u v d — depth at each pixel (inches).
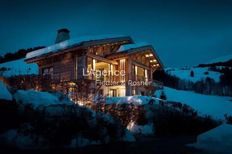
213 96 1763.0
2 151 270.2
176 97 1572.3
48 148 305.6
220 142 354.9
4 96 317.7
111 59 940.6
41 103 358.3
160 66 1130.7
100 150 318.0
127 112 612.7
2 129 296.8
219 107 1418.6
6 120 301.7
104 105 597.9
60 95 414.6
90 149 320.2
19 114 318.0
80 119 353.1
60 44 870.4
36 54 925.8
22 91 366.9
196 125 673.6
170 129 618.5
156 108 645.9
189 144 392.2
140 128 590.9
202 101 1545.3
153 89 1059.9
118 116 592.4
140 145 381.1
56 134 316.2
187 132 642.2
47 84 576.1
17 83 530.0
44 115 331.3
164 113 648.4
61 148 312.8
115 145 364.2
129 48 919.7
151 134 577.0
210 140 366.3
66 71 861.8
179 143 414.9
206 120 729.0
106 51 952.9
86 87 668.7
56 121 329.7
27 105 334.3
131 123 605.0
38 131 309.0
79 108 385.1
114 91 930.7
